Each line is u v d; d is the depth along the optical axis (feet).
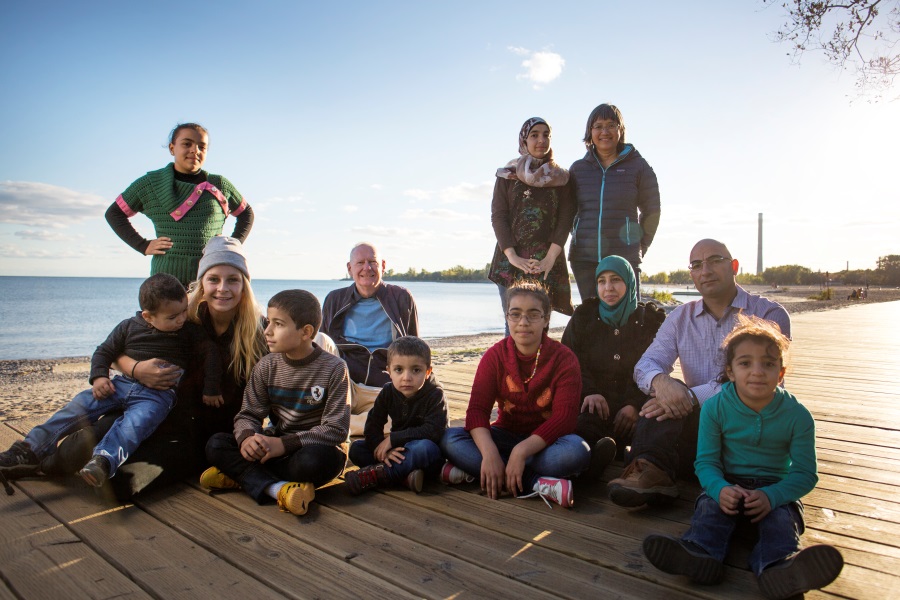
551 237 14.12
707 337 9.89
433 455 9.37
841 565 5.52
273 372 9.39
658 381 8.91
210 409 10.05
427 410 9.78
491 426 10.15
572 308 14.78
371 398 12.40
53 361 47.98
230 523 7.80
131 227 12.78
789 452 7.23
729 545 7.01
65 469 9.13
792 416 7.07
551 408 9.57
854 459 11.21
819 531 7.80
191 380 9.75
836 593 6.11
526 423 9.82
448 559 6.78
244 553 6.87
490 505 8.59
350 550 6.98
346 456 9.41
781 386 7.47
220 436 9.00
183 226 12.42
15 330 93.66
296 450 8.79
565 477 8.98
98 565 6.56
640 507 8.52
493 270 14.67
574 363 9.48
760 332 7.17
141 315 9.59
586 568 6.62
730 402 7.39
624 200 13.89
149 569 6.44
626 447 10.87
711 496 6.99
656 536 6.19
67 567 6.50
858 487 9.57
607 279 10.59
